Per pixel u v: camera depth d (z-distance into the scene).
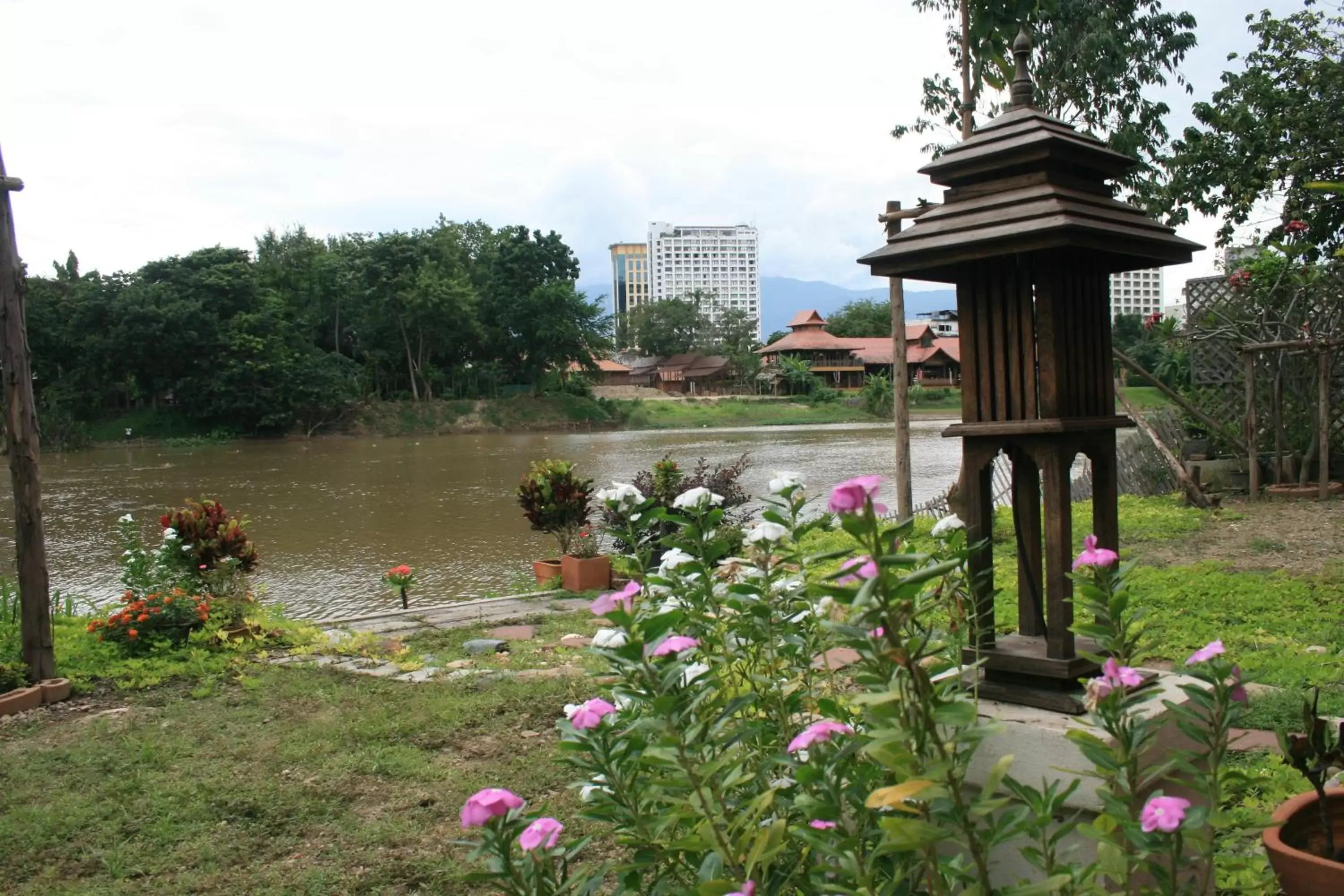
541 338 69.06
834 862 1.65
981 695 2.42
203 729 4.94
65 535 16.73
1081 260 2.47
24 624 5.79
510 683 5.52
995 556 8.61
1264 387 12.59
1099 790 1.55
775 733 2.26
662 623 1.73
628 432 60.00
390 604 10.12
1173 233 2.61
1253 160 12.69
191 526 7.45
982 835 1.43
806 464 27.92
